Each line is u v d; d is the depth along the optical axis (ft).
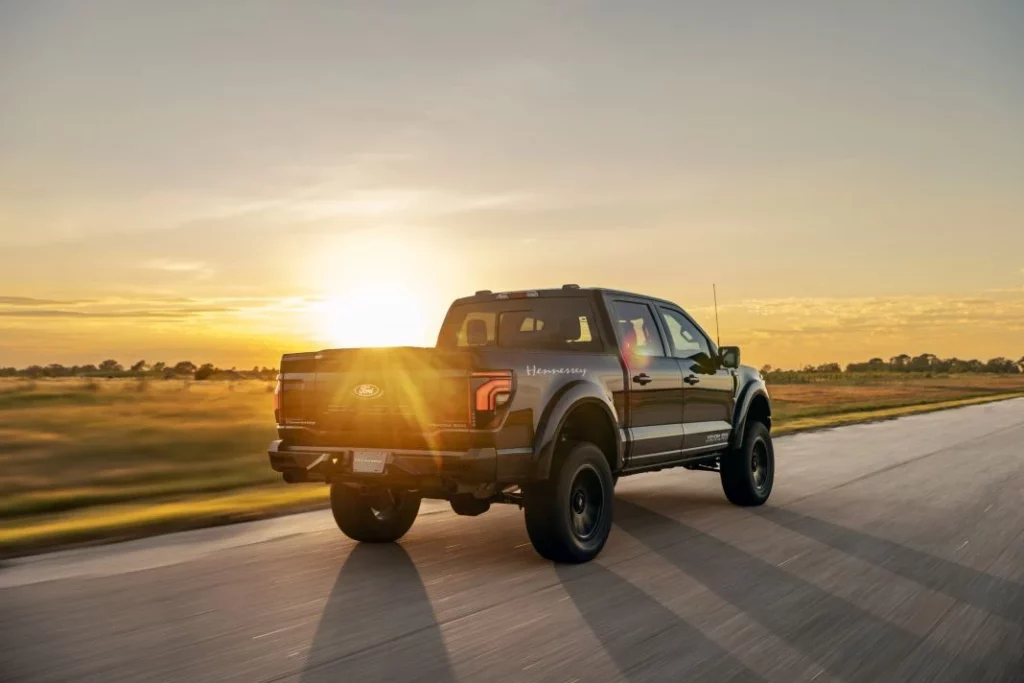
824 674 14.66
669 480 41.19
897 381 333.21
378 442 22.13
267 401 124.67
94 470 49.11
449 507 33.12
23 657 15.48
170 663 15.15
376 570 22.38
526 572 22.15
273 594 19.89
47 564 23.02
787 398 163.94
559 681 14.33
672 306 30.45
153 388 141.69
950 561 23.16
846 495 35.27
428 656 15.57
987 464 45.75
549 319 27.53
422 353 21.67
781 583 20.84
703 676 14.55
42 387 136.15
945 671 14.82
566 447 23.27
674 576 21.62
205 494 38.91
